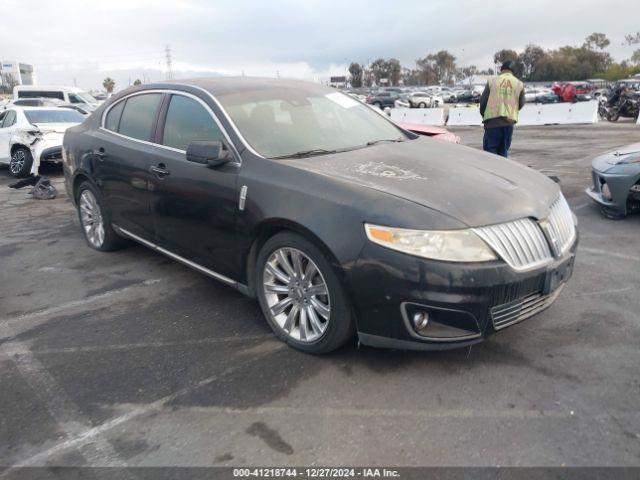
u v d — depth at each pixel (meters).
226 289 4.30
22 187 9.66
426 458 2.32
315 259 2.97
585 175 8.61
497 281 2.68
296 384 2.90
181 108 4.08
